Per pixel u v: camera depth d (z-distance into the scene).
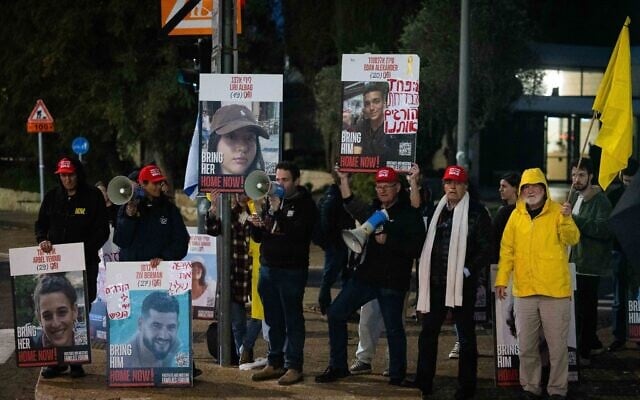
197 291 18.97
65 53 42.16
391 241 13.95
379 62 14.71
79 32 41.56
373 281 14.14
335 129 40.97
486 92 35.44
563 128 65.00
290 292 14.16
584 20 63.06
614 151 14.28
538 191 13.90
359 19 41.38
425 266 14.12
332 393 13.89
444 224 14.12
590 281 16.53
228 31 15.34
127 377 14.04
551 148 65.19
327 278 19.67
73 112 43.34
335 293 24.73
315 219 14.21
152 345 14.07
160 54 41.25
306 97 52.66
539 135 63.56
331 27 44.28
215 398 13.59
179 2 19.78
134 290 14.05
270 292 14.36
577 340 15.34
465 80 30.00
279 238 14.05
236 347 16.09
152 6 40.31
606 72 14.55
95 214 14.74
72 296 14.40
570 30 62.59
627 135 14.27
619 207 13.45
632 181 13.49
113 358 14.02
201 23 19.61
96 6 41.59
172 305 14.11
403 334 14.41
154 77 41.91
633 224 13.29
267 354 16.11
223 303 15.63
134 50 42.03
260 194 13.64
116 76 42.47
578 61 62.66
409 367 16.36
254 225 14.14
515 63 35.97
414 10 41.12
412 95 14.67
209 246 18.92
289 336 14.39
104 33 42.78
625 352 17.67
